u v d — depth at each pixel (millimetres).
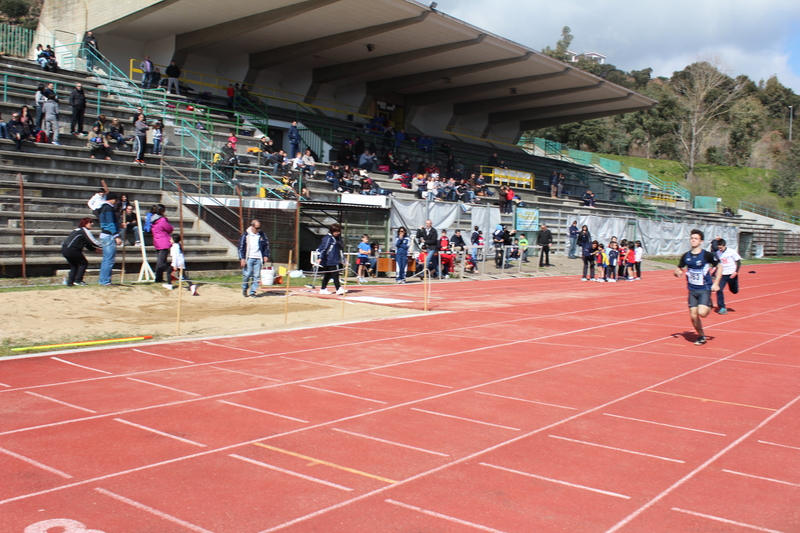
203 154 25031
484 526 4289
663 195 59688
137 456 5453
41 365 8664
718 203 64938
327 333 11750
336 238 17859
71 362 8891
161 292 15617
